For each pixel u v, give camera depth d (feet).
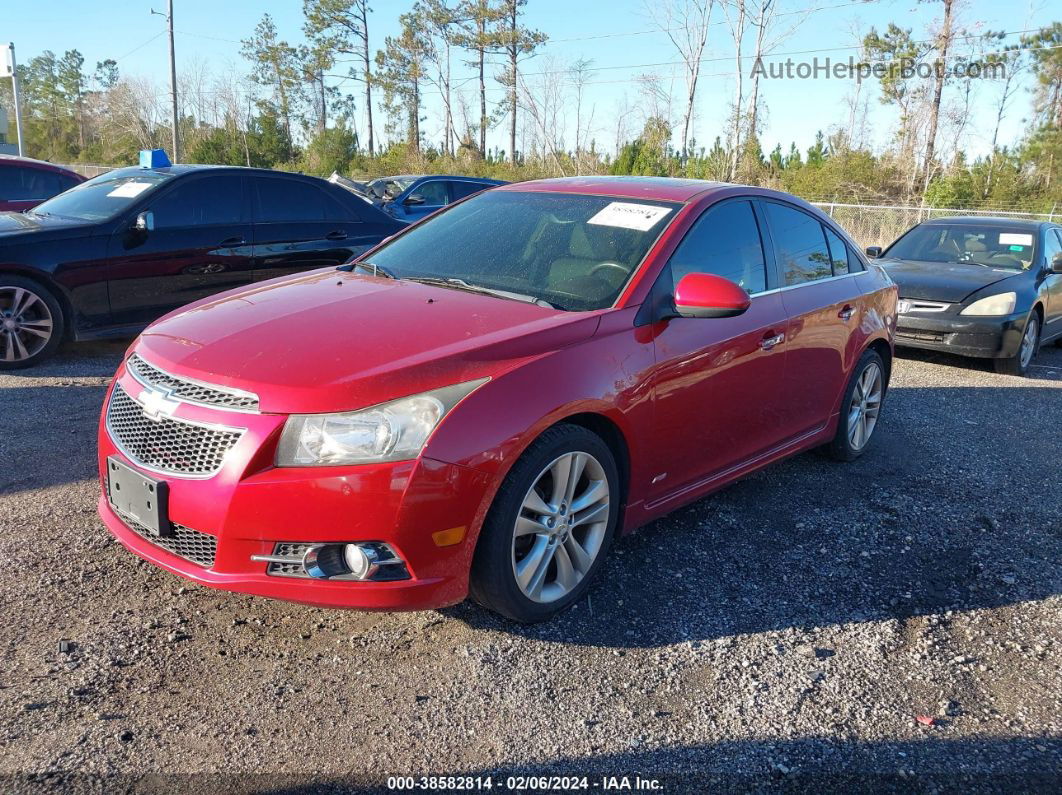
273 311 10.35
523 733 8.12
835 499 14.65
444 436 8.50
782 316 13.19
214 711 8.18
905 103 125.29
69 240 20.83
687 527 13.10
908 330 27.53
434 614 10.16
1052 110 124.57
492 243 12.59
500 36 161.89
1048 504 15.01
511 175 122.42
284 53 193.88
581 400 9.62
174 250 22.40
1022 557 12.71
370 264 12.79
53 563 10.84
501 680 8.92
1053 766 8.02
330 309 10.34
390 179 51.44
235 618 9.85
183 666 8.87
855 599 11.16
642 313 10.84
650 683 9.04
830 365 14.79
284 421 8.35
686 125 119.85
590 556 10.47
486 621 10.07
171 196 22.58
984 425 20.31
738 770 7.79
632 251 11.56
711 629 10.19
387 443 8.34
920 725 8.58
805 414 14.48
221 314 10.39
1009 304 26.48
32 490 13.14
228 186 23.66
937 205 102.32
